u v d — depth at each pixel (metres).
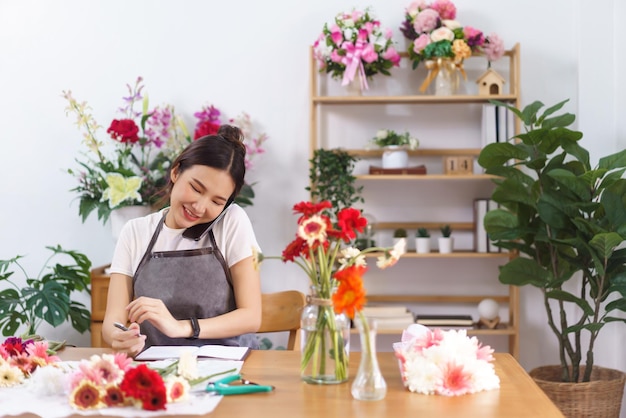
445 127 4.35
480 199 4.21
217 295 2.47
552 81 4.30
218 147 2.36
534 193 3.87
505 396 1.73
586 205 3.61
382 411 1.61
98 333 3.88
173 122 4.23
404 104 4.36
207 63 4.36
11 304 3.76
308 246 1.83
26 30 4.39
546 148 3.80
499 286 4.34
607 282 3.75
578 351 3.83
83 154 4.37
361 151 4.33
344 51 4.02
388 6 4.30
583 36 4.21
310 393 1.75
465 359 1.77
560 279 3.74
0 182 4.41
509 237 3.78
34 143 4.39
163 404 1.60
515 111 3.83
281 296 2.67
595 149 4.21
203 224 2.49
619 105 4.15
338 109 4.37
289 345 2.65
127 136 3.96
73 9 4.38
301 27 4.33
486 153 3.81
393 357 2.13
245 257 2.47
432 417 1.57
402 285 4.38
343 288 1.69
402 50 4.33
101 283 3.88
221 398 1.70
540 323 4.31
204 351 2.12
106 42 4.38
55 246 4.41
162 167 4.05
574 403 3.72
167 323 2.19
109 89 4.38
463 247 4.36
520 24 4.30
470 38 4.06
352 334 4.31
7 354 1.88
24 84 4.38
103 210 3.95
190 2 4.36
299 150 4.36
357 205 4.38
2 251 4.42
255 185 4.38
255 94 4.36
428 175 4.07
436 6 4.14
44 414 1.59
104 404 1.63
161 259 2.48
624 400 4.16
